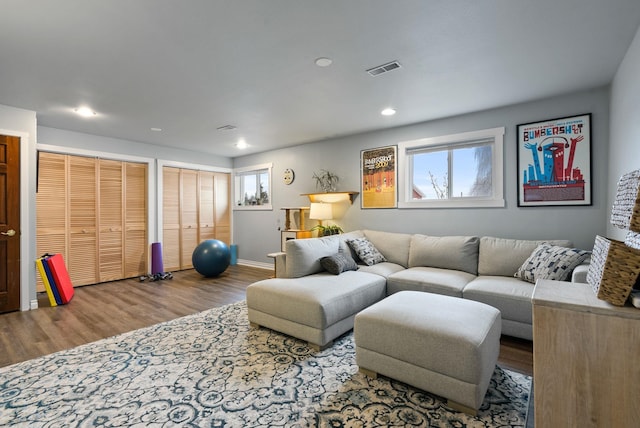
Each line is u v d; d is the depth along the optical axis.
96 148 4.76
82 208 4.69
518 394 1.85
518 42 2.20
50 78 2.74
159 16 1.88
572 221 3.18
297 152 5.57
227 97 3.23
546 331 1.24
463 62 2.50
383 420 1.63
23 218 3.52
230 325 3.01
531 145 3.38
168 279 5.09
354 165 4.82
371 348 2.03
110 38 2.12
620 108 2.54
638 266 1.14
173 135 4.82
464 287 2.89
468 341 1.67
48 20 1.90
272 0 1.74
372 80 2.83
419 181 4.29
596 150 3.04
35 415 1.69
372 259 3.87
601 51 2.33
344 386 1.95
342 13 1.86
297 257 3.19
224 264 5.23
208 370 2.16
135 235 5.29
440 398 1.81
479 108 3.59
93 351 2.47
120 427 1.60
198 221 6.18
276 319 2.72
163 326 3.00
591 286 1.40
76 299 3.96
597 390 1.18
